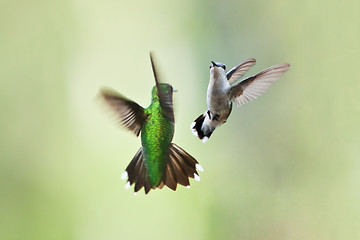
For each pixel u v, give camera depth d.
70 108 11.99
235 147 12.02
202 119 4.63
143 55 12.88
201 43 13.20
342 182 10.47
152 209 11.73
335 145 10.67
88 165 11.83
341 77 10.79
